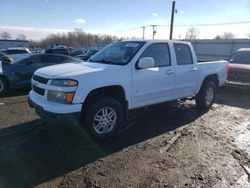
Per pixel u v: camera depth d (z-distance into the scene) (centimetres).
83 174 353
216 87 733
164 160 398
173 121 596
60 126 528
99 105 446
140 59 494
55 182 333
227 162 395
